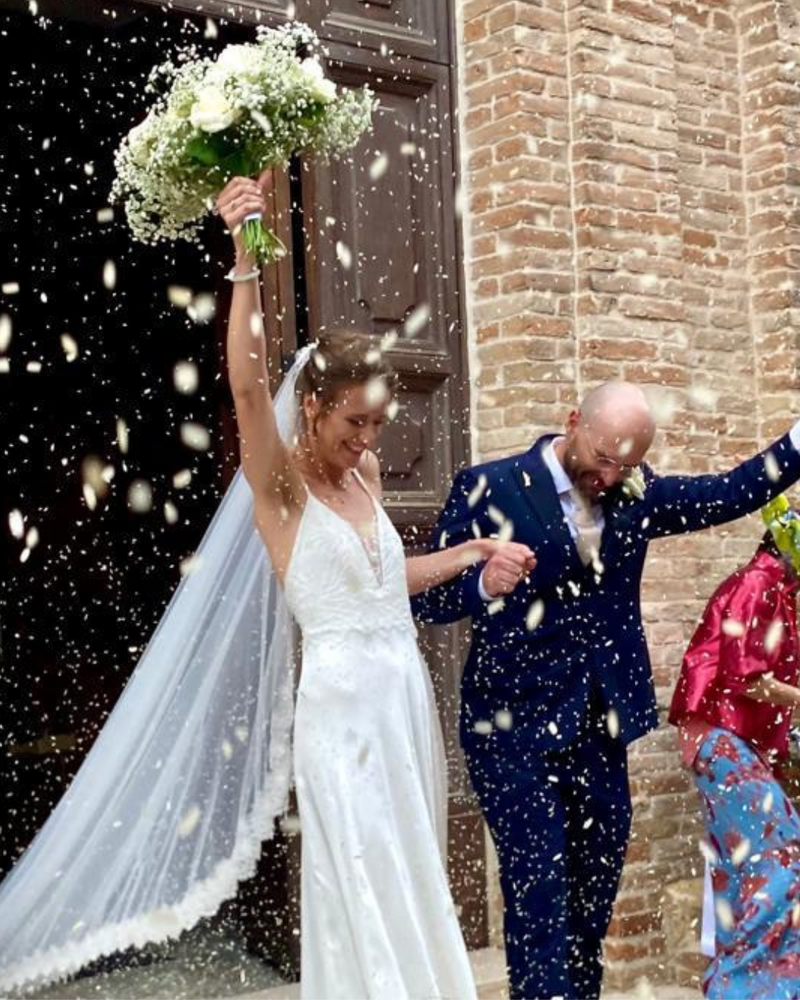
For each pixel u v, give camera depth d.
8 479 6.71
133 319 6.37
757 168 5.88
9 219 6.74
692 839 5.23
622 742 3.80
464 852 5.00
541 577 3.75
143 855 3.59
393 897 3.02
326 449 3.20
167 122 3.05
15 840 5.71
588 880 3.88
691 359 5.67
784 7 5.86
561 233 5.16
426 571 3.39
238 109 3.01
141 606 6.39
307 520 3.14
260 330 3.03
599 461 3.71
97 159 6.32
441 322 5.12
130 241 6.33
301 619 3.15
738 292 5.86
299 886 4.61
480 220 5.19
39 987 3.79
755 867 4.24
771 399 5.82
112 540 6.54
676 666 5.29
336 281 4.87
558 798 3.77
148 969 4.55
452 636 5.05
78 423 6.73
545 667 3.76
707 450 5.68
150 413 6.25
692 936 4.95
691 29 5.80
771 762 4.46
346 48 4.96
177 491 6.02
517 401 5.05
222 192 3.05
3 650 6.54
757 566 4.42
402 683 3.19
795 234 5.82
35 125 6.28
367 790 3.05
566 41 5.25
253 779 3.62
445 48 5.21
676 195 5.42
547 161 5.15
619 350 5.22
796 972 4.16
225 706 3.63
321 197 4.84
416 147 5.11
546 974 3.66
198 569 3.67
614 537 3.79
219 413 5.27
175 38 5.07
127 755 3.64
